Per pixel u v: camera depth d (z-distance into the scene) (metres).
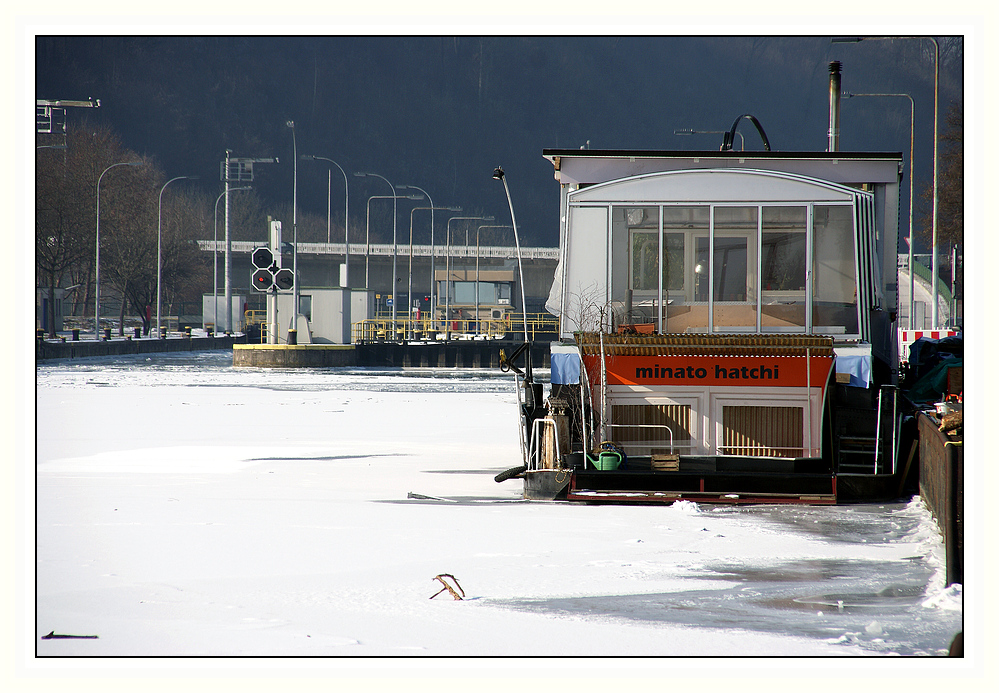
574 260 43.66
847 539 32.34
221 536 32.72
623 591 25.52
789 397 40.41
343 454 59.06
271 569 27.94
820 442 40.19
